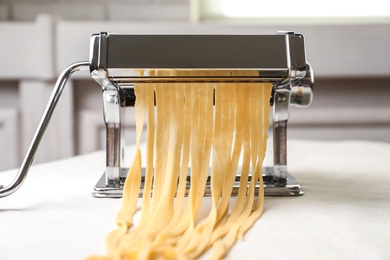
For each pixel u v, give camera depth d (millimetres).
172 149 533
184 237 420
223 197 508
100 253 394
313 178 674
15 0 1494
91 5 1503
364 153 877
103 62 512
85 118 1429
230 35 524
